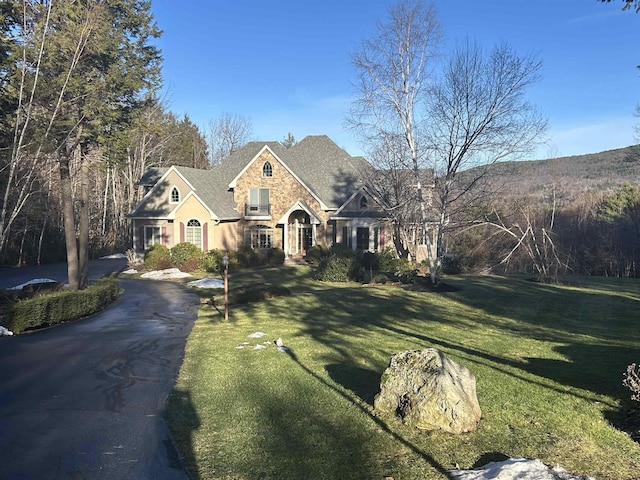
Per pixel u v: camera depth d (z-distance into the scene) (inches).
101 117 726.5
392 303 696.4
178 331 539.8
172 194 1336.1
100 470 215.8
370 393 301.4
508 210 1219.2
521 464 192.4
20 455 231.6
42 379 361.7
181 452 232.1
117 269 1269.7
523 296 783.7
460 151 835.4
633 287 965.2
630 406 266.4
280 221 1334.9
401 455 217.0
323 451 224.8
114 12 763.4
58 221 1619.1
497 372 337.1
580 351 405.4
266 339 477.1
